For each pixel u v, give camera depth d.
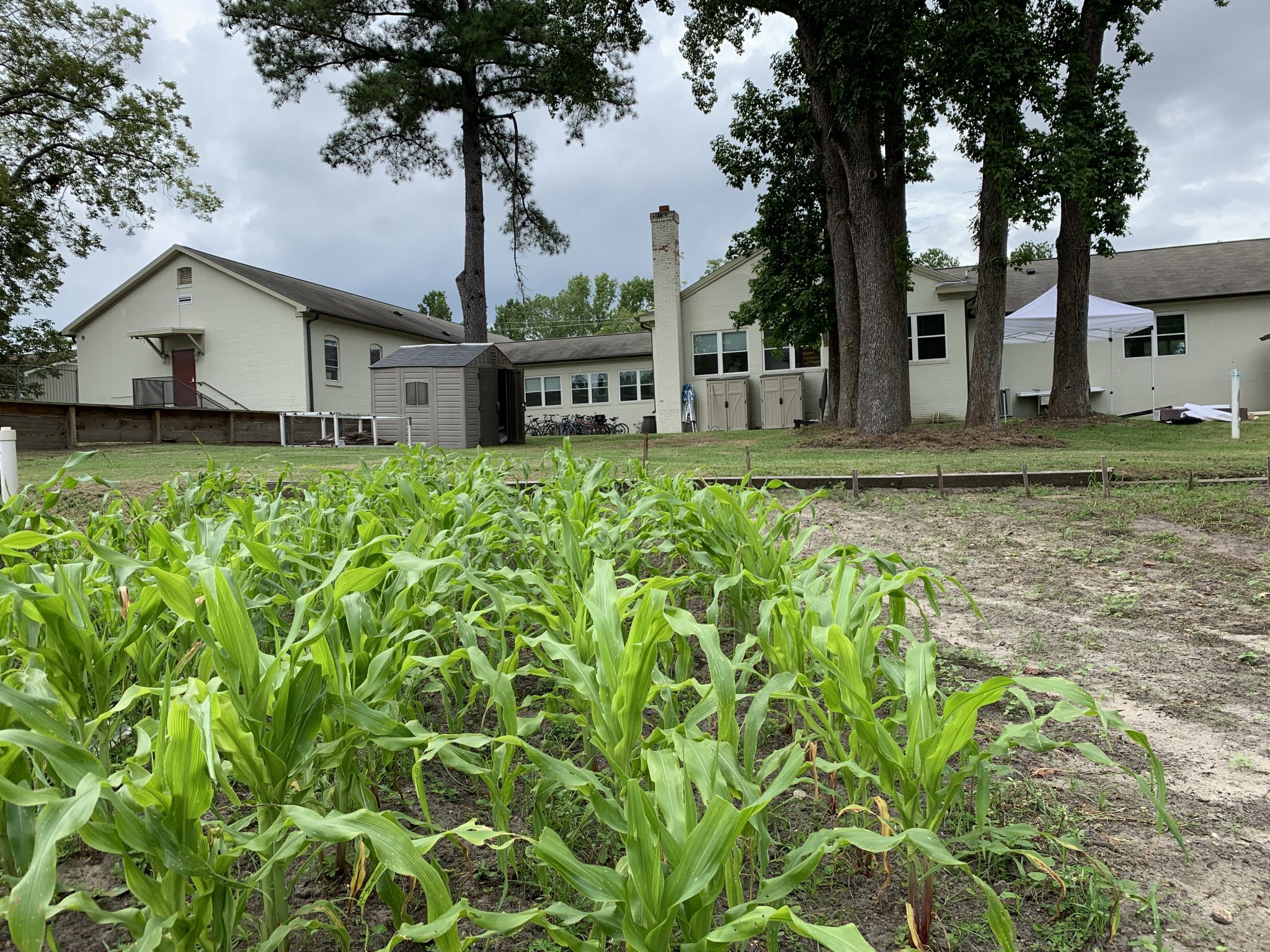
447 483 4.48
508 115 24.27
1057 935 1.63
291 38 20.95
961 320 20.94
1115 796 2.21
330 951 1.59
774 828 2.02
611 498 3.69
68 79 22.44
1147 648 3.48
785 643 1.98
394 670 1.79
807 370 22.78
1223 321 20.81
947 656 3.34
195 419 16.14
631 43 16.69
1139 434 12.32
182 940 1.18
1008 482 7.29
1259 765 2.39
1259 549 5.01
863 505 6.72
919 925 1.63
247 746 1.38
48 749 1.14
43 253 23.77
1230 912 1.70
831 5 12.50
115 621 2.17
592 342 31.31
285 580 2.26
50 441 12.83
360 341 26.69
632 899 1.21
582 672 1.65
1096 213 13.05
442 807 2.14
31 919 0.99
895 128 14.56
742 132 16.88
